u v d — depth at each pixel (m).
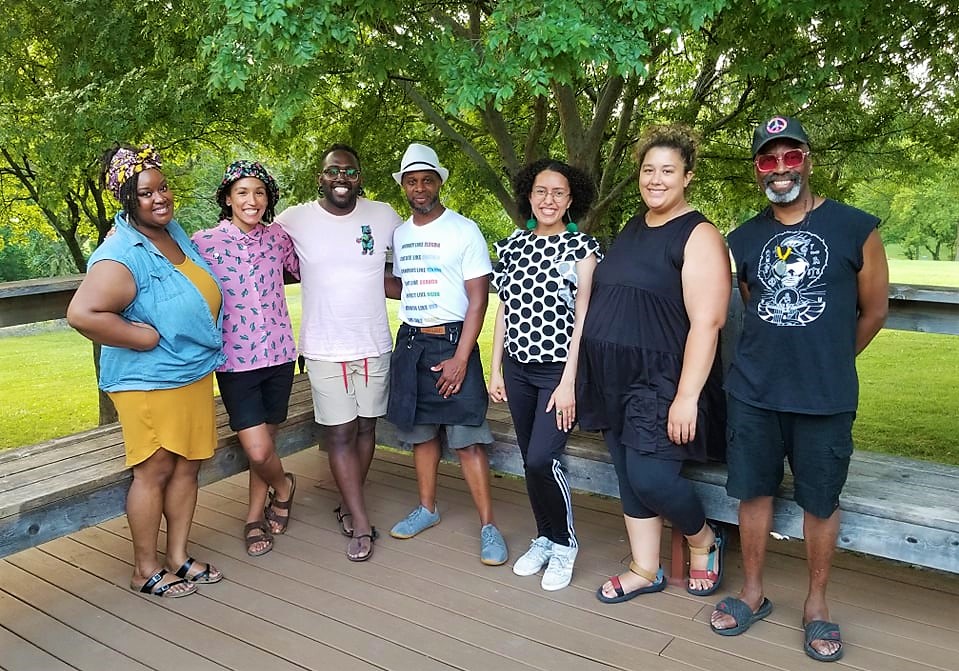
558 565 2.55
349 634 2.29
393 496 3.37
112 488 2.44
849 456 1.99
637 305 2.17
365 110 4.89
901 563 2.67
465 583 2.58
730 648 2.17
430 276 2.63
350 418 2.78
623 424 2.26
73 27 4.23
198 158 5.87
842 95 4.27
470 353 2.68
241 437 2.70
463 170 5.21
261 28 2.12
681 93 4.93
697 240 2.08
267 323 2.63
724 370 2.65
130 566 2.76
